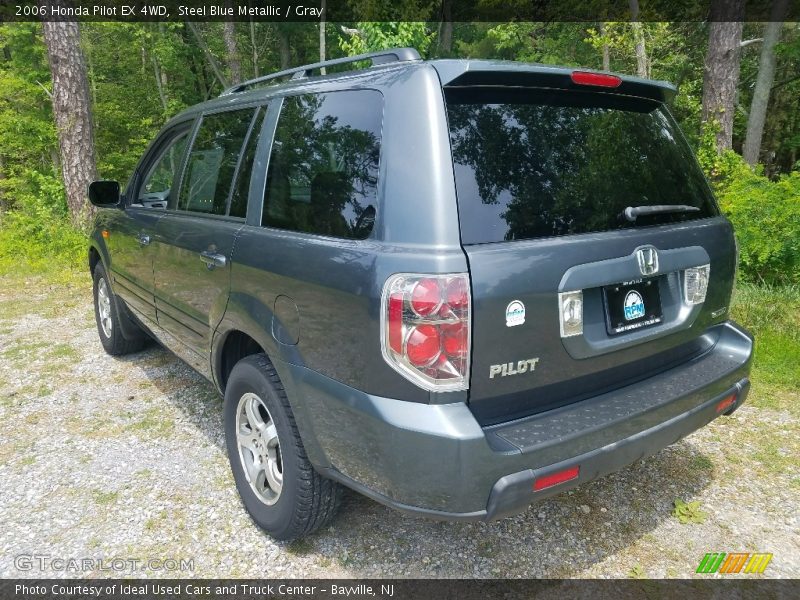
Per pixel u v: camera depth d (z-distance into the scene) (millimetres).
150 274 3768
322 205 2297
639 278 2254
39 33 15031
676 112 13945
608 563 2576
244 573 2533
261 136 2760
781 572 2516
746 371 2693
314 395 2213
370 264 1967
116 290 4562
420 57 2193
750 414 3879
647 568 2543
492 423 2018
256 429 2744
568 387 2189
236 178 2885
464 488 1860
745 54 16406
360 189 2135
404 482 1924
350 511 2945
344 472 2184
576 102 2344
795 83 17750
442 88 2012
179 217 3350
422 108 1997
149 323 4070
